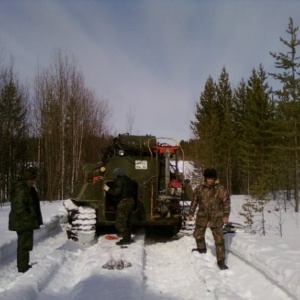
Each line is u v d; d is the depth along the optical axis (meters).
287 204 19.34
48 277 5.93
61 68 27.27
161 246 9.02
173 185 9.50
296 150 18.03
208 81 30.39
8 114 27.50
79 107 27.47
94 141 30.23
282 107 19.20
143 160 9.95
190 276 6.24
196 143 25.69
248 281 5.73
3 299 4.54
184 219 9.80
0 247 6.95
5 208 16.95
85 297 4.93
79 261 7.42
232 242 7.53
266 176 17.77
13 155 28.42
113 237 9.53
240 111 28.95
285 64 18.53
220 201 6.77
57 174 25.41
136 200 9.64
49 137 26.08
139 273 6.05
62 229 11.21
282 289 5.00
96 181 9.56
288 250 6.37
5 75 27.97
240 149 24.84
